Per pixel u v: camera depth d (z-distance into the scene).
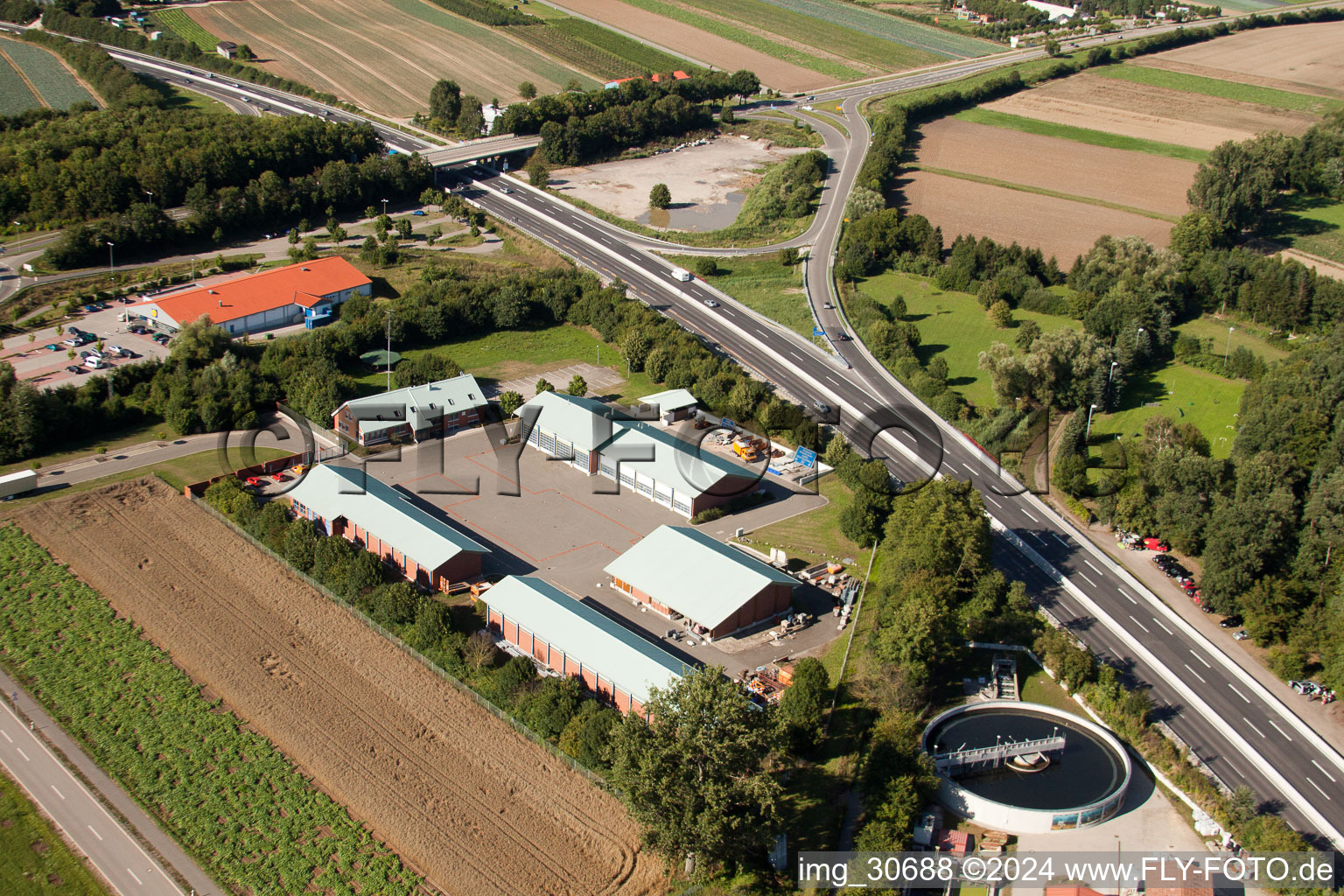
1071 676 111.31
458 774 97.25
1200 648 122.12
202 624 116.88
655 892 86.06
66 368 176.12
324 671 110.38
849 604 125.75
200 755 97.69
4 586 121.56
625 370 190.25
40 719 101.38
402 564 128.62
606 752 94.56
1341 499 131.25
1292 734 108.75
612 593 126.88
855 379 187.38
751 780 84.44
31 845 87.25
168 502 141.50
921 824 93.12
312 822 90.75
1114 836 93.50
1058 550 140.88
